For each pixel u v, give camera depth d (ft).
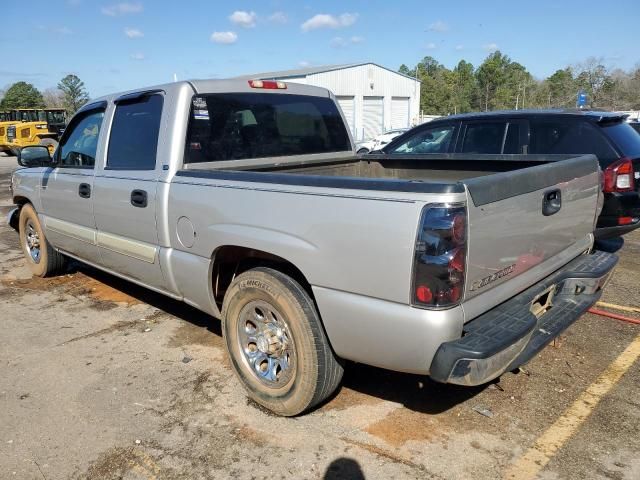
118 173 13.83
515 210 9.00
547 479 8.84
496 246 8.70
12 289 19.17
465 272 8.06
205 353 13.69
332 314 9.21
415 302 8.11
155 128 12.87
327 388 10.18
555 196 10.18
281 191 9.70
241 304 10.91
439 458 9.42
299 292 9.89
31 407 11.30
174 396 11.64
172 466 9.40
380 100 144.66
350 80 136.67
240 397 11.57
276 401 10.59
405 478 8.95
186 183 11.73
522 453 9.50
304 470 9.21
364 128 142.20
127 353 13.78
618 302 16.66
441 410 10.89
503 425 10.33
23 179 19.24
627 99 165.07
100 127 14.96
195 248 11.67
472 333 8.36
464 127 22.16
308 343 9.79
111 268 15.34
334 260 8.97
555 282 10.63
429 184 7.97
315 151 15.53
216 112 13.03
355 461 9.39
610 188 18.10
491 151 21.21
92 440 10.14
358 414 10.83
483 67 257.55
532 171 9.40
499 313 9.00
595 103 172.04
